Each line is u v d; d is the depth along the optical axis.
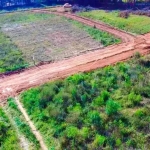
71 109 27.47
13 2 72.81
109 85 30.95
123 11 58.62
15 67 38.75
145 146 22.58
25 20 60.53
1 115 28.62
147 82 30.91
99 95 29.16
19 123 27.27
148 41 44.28
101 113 26.33
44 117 27.19
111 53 41.38
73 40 47.56
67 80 33.12
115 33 48.59
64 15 61.59
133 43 44.09
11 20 61.03
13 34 52.31
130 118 25.53
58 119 26.38
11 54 43.00
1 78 36.50
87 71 35.91
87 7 64.69
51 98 29.44
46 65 39.22
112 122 25.02
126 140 23.30
